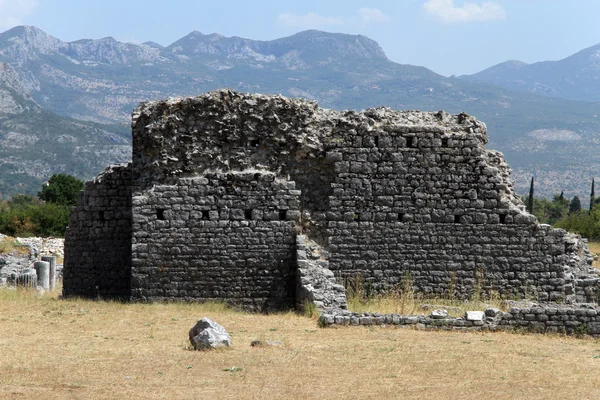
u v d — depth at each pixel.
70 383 18.02
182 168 32.59
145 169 32.75
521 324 25.95
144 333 24.23
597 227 84.19
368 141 32.91
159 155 32.59
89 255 35.38
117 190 35.34
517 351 22.56
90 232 35.41
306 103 33.16
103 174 35.56
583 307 26.66
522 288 33.28
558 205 127.25
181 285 31.77
